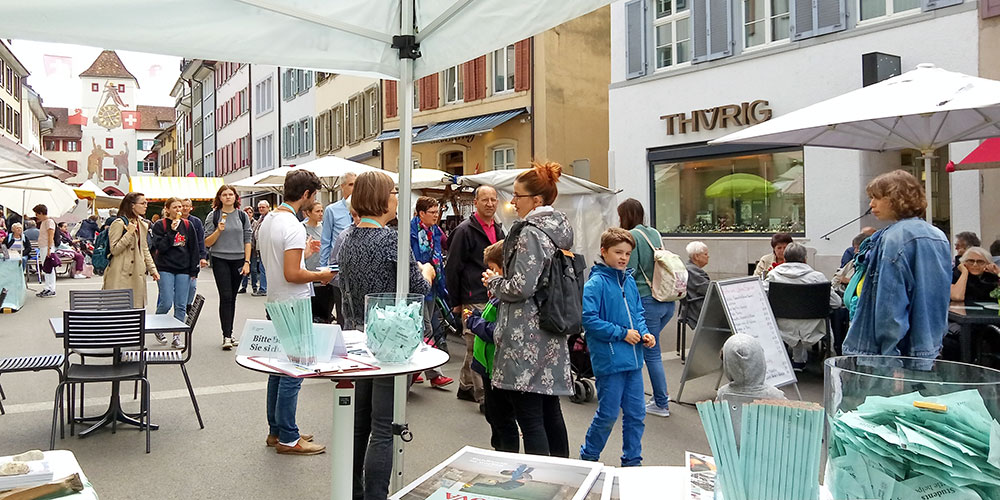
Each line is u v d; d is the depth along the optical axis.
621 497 1.78
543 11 3.07
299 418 5.87
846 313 7.44
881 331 3.67
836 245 12.19
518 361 3.74
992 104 5.27
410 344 2.89
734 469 1.55
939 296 3.62
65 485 2.17
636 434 4.32
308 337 2.82
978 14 10.50
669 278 5.91
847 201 12.03
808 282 6.82
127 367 5.41
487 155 20.47
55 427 4.99
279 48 3.35
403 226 3.71
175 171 72.31
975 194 10.60
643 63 15.09
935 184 11.63
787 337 6.88
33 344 9.45
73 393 5.50
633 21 15.22
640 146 15.27
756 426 1.54
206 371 7.68
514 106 19.48
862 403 1.59
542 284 3.70
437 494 1.77
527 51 18.94
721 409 1.57
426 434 5.52
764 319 6.40
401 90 3.73
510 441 4.25
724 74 13.73
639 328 4.32
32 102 51.28
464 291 6.61
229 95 45.28
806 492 1.50
